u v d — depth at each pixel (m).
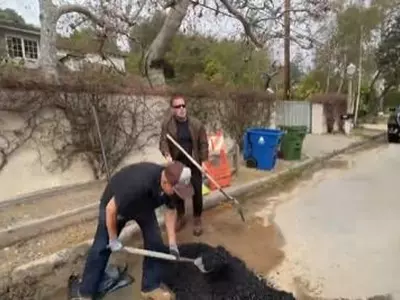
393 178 8.00
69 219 4.66
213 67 21.25
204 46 20.08
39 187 5.64
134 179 2.85
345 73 22.16
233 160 7.90
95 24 9.33
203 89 8.41
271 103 11.77
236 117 9.62
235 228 4.82
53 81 5.67
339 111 18.39
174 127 4.34
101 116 6.30
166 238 4.35
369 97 27.83
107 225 2.89
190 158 4.20
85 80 6.06
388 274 3.54
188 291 3.15
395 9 24.08
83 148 6.16
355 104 21.83
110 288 3.24
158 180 2.89
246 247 4.20
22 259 3.58
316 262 3.82
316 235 4.58
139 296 3.17
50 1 7.04
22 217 4.61
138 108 6.92
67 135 5.94
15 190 5.35
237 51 17.19
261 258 3.91
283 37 11.11
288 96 16.08
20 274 3.35
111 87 6.43
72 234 4.24
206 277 3.30
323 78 25.72
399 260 3.84
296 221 5.12
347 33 21.28
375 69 27.41
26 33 19.64
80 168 6.19
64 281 3.43
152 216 3.20
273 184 7.30
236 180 7.16
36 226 4.36
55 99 5.70
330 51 20.55
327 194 6.64
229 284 3.21
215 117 8.91
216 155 6.34
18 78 5.22
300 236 4.55
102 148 5.45
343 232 4.68
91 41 11.07
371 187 7.17
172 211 3.68
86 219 4.71
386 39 27.48
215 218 5.21
